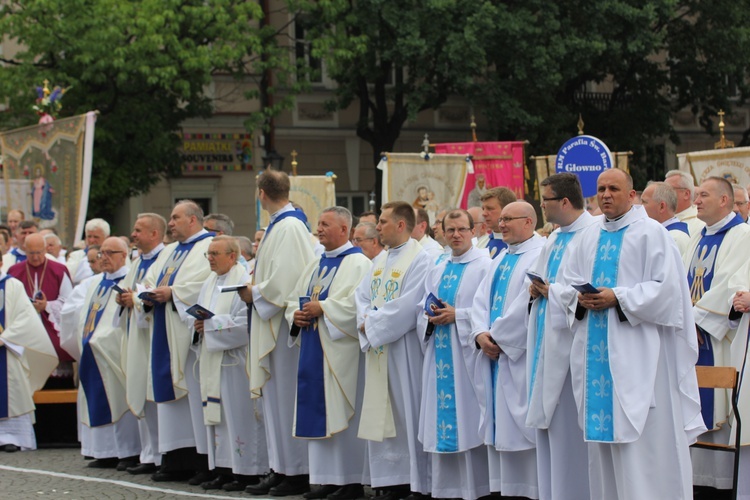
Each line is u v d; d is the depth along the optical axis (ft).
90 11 96.78
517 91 113.60
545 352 31.86
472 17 104.88
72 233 67.62
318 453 38.70
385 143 119.75
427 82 113.39
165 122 104.99
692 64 125.80
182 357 43.01
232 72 108.58
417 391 37.55
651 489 29.32
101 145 100.83
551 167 76.69
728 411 35.63
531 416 32.32
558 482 32.07
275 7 118.32
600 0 110.01
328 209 39.93
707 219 36.86
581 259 31.40
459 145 78.18
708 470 36.45
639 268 29.99
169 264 44.55
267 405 40.29
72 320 50.26
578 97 128.57
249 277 43.01
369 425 37.40
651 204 38.42
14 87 95.25
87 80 97.60
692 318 29.89
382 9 106.73
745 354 35.22
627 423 29.01
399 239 38.04
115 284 45.78
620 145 125.90
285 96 112.06
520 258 35.24
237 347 41.24
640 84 126.41
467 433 35.83
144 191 106.32
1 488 41.06
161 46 100.42
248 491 40.24
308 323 38.78
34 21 97.30
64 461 48.29
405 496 38.09
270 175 41.09
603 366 29.78
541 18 109.70
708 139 140.56
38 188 69.46
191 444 43.47
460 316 35.83
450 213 37.04
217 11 100.63
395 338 37.19
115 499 38.81
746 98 131.44
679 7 121.80
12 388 51.03
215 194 120.47
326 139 125.59
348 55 106.01
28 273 55.31
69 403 54.34
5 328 51.11
